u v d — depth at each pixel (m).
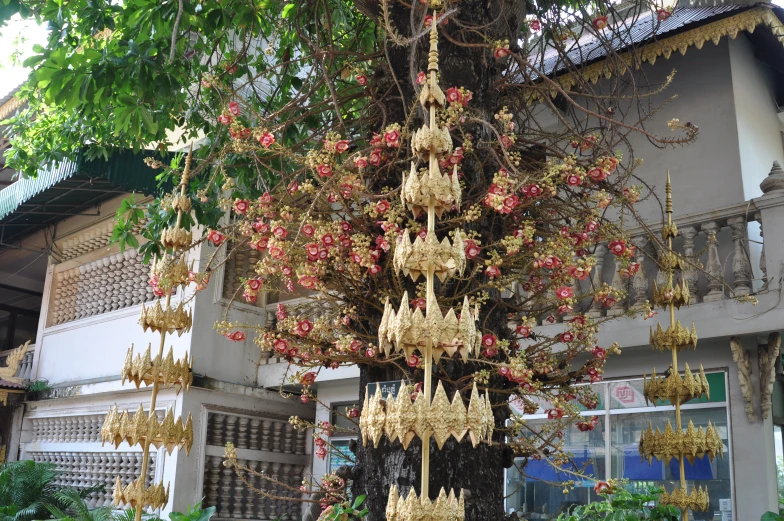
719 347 6.99
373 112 4.85
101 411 11.28
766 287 6.56
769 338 6.59
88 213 12.48
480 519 3.59
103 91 5.60
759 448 6.52
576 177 3.97
